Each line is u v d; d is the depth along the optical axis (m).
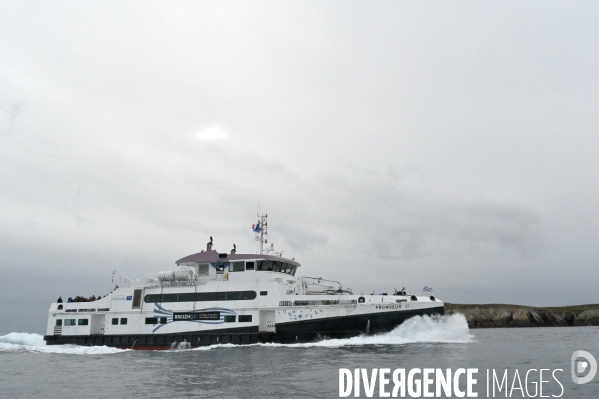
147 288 46.59
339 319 41.56
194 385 26.22
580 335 72.06
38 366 35.50
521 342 55.00
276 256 46.53
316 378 27.28
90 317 47.69
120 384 27.31
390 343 41.16
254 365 32.06
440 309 42.72
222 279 46.16
